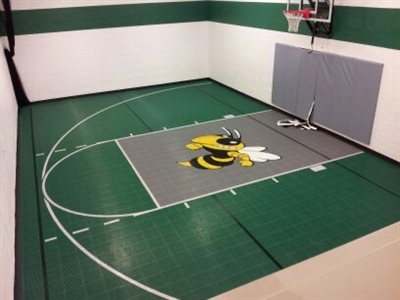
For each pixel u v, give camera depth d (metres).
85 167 4.85
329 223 3.60
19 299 2.80
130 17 7.96
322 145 5.39
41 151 5.37
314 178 4.45
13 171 4.42
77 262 3.17
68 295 2.83
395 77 4.55
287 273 1.41
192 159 4.99
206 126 6.20
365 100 4.99
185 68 9.02
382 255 1.49
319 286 1.34
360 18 4.87
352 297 1.29
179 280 2.94
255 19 7.00
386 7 4.47
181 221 3.68
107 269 3.08
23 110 7.24
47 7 7.16
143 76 8.59
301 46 6.03
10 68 7.08
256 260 3.14
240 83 7.99
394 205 3.88
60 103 7.67
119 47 8.09
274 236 3.43
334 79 5.44
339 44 5.31
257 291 1.33
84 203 4.03
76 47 7.67
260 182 4.38
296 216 3.72
